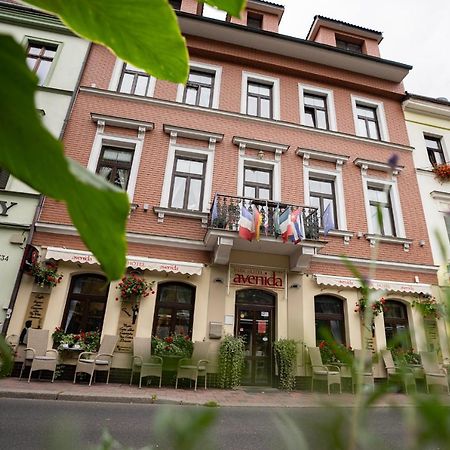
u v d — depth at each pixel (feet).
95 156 31.83
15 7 34.81
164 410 1.33
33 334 24.56
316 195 35.73
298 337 29.50
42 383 22.82
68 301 27.30
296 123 37.32
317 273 31.96
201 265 29.45
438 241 1.70
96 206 1.36
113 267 1.53
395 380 1.51
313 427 1.40
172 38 1.97
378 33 46.32
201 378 26.84
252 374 28.89
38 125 1.13
